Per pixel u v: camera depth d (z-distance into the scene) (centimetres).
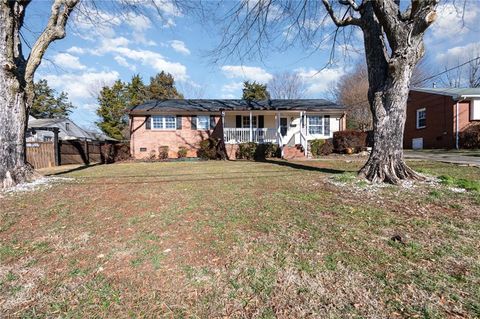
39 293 223
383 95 596
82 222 388
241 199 491
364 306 197
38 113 3944
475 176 661
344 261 260
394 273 238
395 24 552
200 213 414
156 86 3906
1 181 630
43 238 334
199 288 225
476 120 1659
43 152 1298
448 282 223
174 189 599
